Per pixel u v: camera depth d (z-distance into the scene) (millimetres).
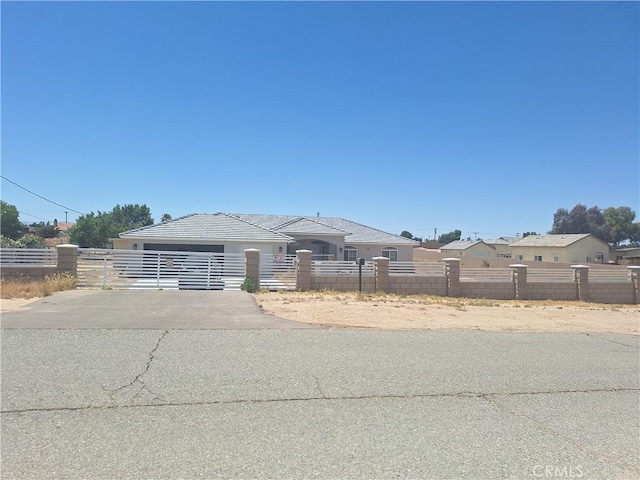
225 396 5586
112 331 8828
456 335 10242
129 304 12445
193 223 30875
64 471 3746
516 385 6555
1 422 4629
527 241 62688
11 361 6641
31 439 4285
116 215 80500
